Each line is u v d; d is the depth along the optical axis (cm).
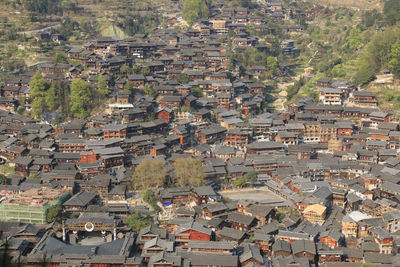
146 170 15162
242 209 13638
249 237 12525
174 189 14575
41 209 12756
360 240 12475
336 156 17400
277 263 11094
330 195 14400
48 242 11662
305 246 11525
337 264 11200
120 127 17300
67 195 14150
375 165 16425
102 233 12519
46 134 17375
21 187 14512
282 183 15475
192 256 11156
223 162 16412
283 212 13862
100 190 14562
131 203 14312
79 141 16662
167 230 12825
